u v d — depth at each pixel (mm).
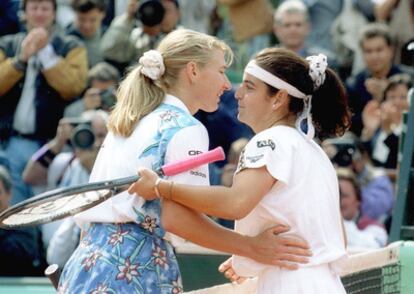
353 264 16594
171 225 13320
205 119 29969
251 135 30156
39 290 25609
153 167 13703
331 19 32625
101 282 13594
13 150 29828
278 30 31547
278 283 13492
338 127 14164
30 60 30094
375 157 30531
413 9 32375
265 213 13469
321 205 13547
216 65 14344
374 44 31359
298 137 13648
